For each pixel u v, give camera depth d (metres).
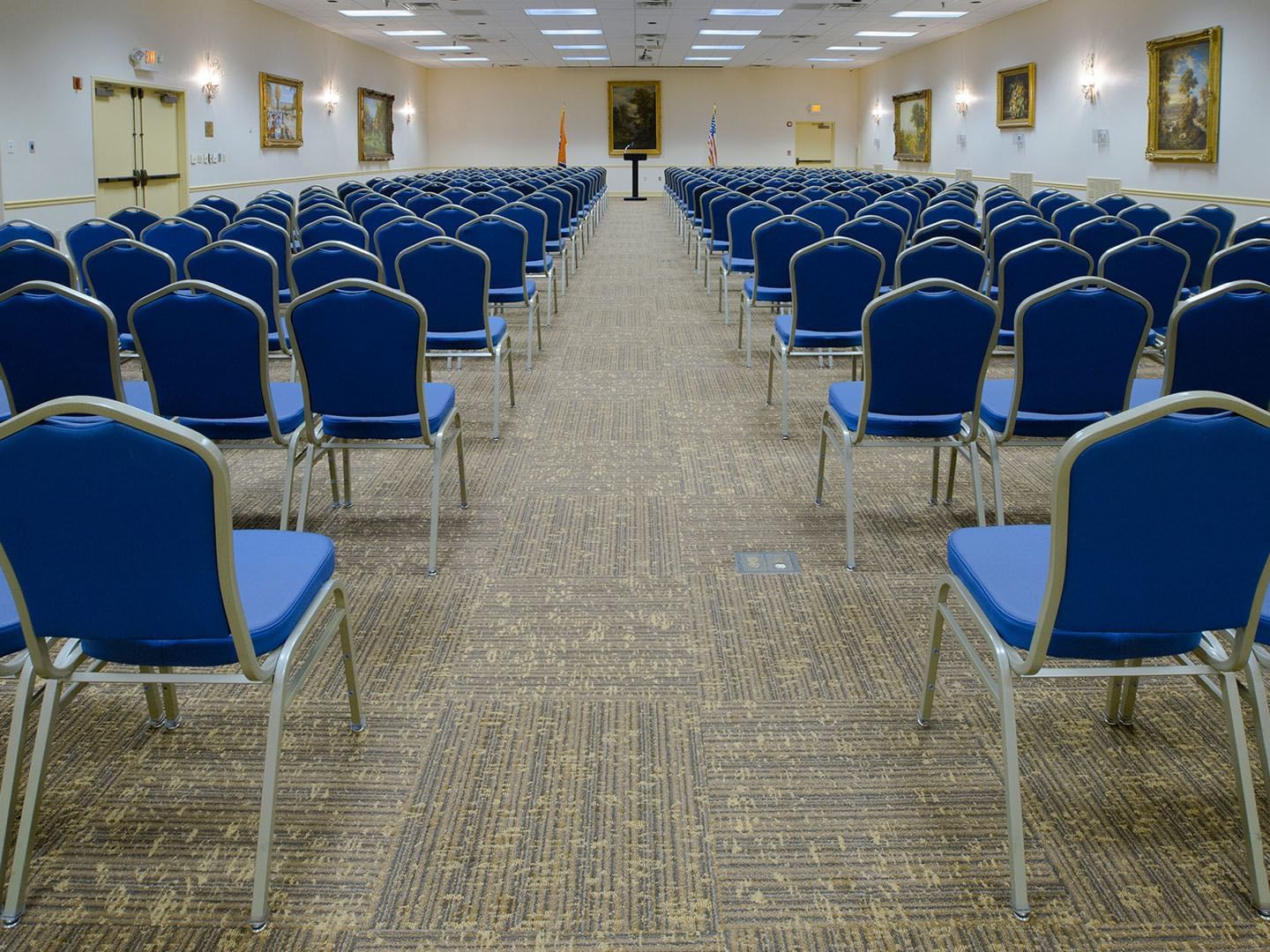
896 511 4.32
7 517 1.85
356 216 8.87
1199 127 12.55
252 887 2.13
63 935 2.01
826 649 3.16
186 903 2.10
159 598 1.92
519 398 6.23
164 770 2.55
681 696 2.90
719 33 21.16
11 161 11.02
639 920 2.04
